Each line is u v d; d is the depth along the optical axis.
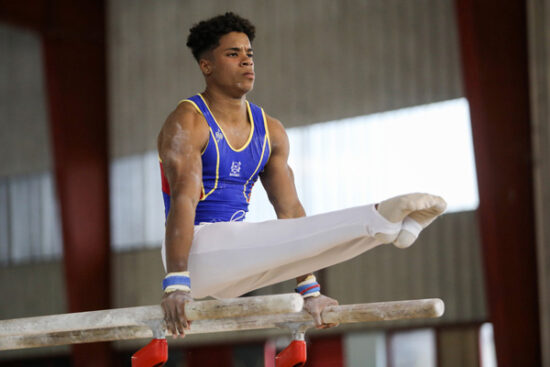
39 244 42.00
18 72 42.84
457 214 32.03
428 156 32.72
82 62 40.97
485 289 30.61
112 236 40.88
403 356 33.41
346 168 34.53
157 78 40.62
